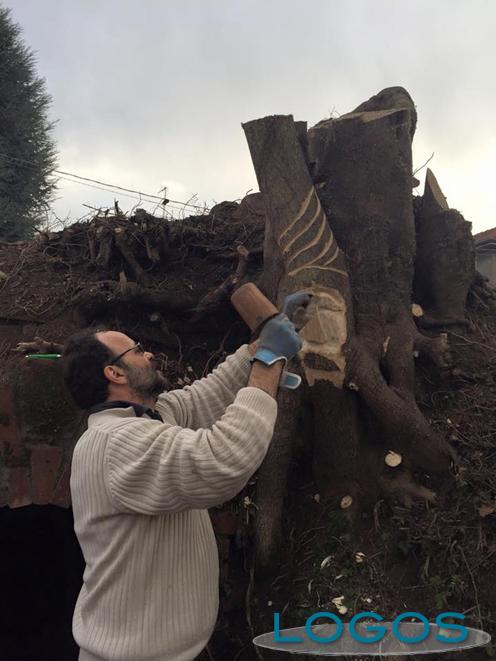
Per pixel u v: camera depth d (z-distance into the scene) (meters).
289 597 2.87
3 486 3.05
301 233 3.22
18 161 13.88
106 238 4.02
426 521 2.91
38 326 3.79
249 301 1.65
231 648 2.92
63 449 3.06
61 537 5.22
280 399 3.10
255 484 3.18
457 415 3.33
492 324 4.19
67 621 5.04
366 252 3.48
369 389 3.07
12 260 4.46
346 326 3.14
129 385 1.72
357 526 3.03
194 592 1.61
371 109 3.91
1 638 5.04
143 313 3.89
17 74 14.75
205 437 1.43
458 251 3.91
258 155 3.30
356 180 3.53
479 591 2.66
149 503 1.46
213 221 4.34
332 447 3.17
